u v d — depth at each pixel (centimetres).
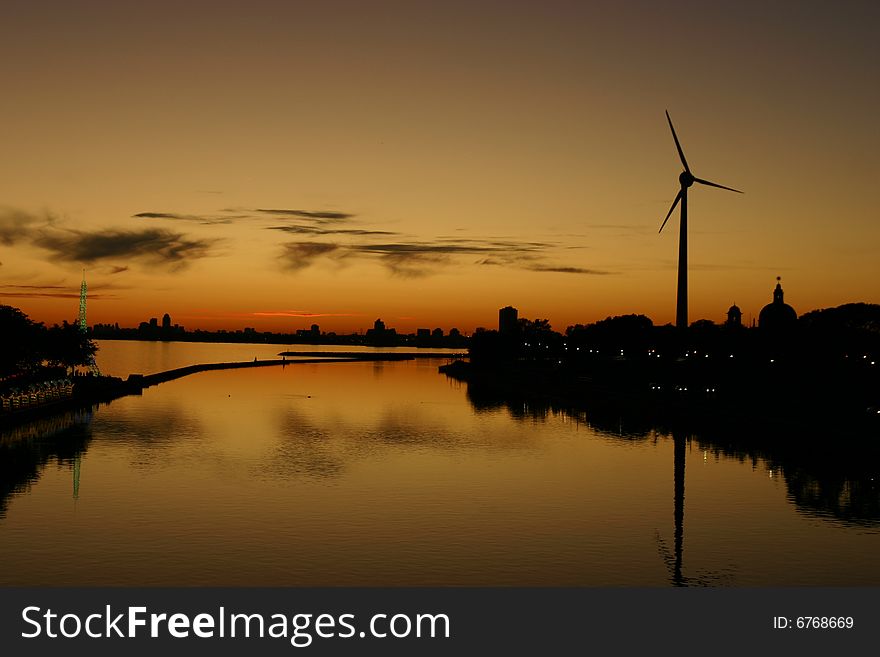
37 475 10662
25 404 17800
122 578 6606
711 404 19300
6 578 6588
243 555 7206
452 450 13588
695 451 13638
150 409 19512
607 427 16975
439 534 8019
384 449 13600
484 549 7550
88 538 7656
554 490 10294
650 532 8306
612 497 9944
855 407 17700
